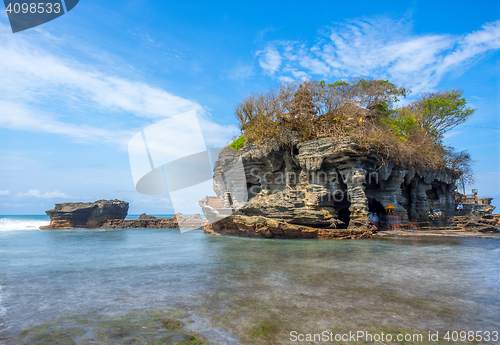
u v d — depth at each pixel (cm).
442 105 3650
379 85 3303
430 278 1009
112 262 1312
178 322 581
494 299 775
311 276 1030
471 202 4219
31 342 459
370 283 936
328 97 2766
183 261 1328
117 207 5316
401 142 2931
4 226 5953
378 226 3133
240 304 709
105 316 607
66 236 3158
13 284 900
